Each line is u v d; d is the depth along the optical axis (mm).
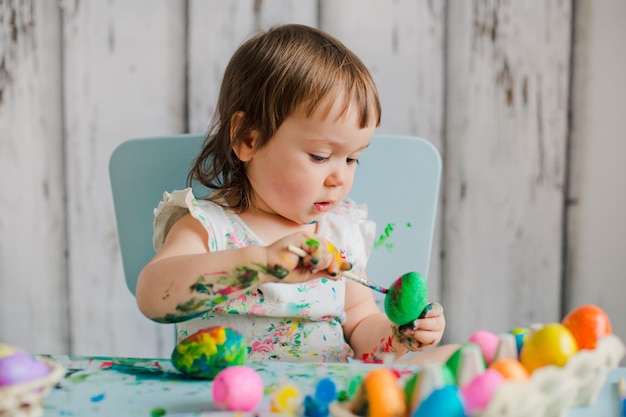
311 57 904
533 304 1427
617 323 1419
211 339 609
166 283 742
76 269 1408
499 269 1418
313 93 875
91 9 1335
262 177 937
